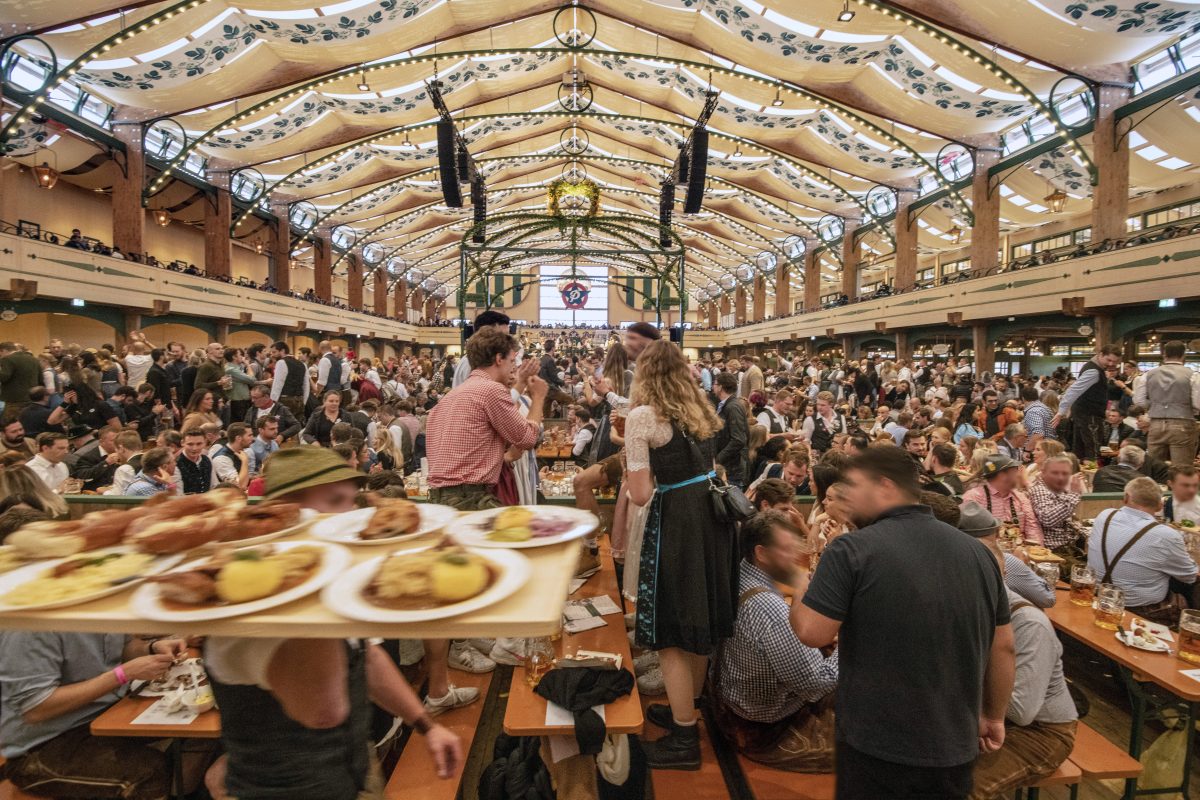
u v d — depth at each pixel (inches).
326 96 639.1
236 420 317.1
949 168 767.1
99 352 342.3
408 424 285.6
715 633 86.8
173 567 35.6
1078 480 177.2
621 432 142.0
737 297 1742.1
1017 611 85.8
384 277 1459.2
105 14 406.6
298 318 986.7
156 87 522.9
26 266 483.8
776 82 597.6
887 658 58.1
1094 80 501.0
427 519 46.9
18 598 30.5
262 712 37.5
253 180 847.7
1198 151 504.1
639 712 83.7
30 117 511.5
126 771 77.2
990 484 154.4
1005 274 644.1
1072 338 770.2
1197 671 93.0
